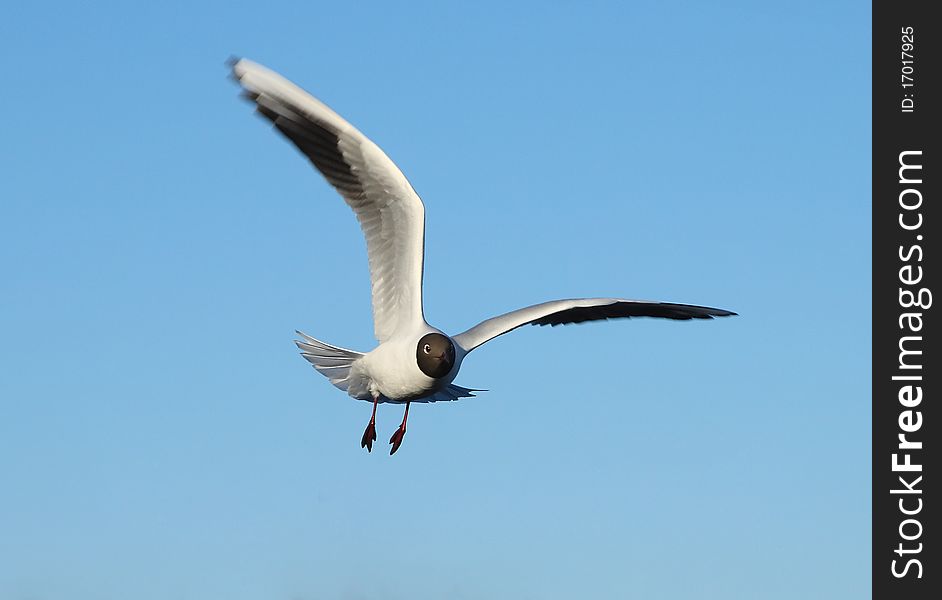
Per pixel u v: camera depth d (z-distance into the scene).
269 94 13.41
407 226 14.26
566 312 17.17
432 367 14.48
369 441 15.32
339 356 15.41
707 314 17.80
